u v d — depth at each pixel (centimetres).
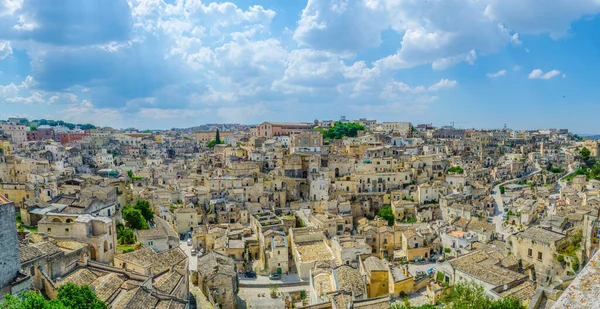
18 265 4534
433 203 15962
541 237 7775
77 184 11969
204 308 6756
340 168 18762
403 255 10806
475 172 19175
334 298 5769
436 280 6806
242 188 15725
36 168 14975
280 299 8469
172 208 14200
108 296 5325
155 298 5369
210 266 8200
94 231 7550
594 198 12575
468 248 9731
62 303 4209
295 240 10556
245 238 11288
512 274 6016
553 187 18138
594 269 1451
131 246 8731
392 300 6275
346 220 14225
